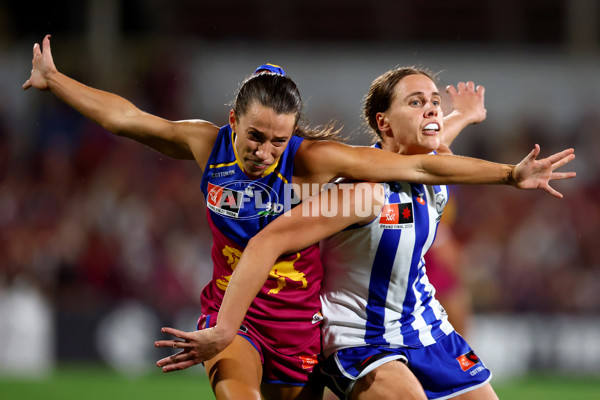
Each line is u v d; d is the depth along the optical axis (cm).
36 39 4138
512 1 4478
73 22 4169
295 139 1201
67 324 3112
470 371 1258
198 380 2762
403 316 1256
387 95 1277
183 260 3584
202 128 1245
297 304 1227
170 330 1069
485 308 3494
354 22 4494
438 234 1881
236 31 4484
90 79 3991
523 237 3791
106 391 2447
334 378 1240
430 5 4481
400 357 1211
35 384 2586
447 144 1494
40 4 4162
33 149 3928
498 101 4144
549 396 2489
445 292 1870
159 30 4447
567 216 3856
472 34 4484
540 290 3616
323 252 1260
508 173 1165
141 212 3697
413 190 1235
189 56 4116
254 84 1117
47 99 4009
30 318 3134
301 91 4138
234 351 1164
